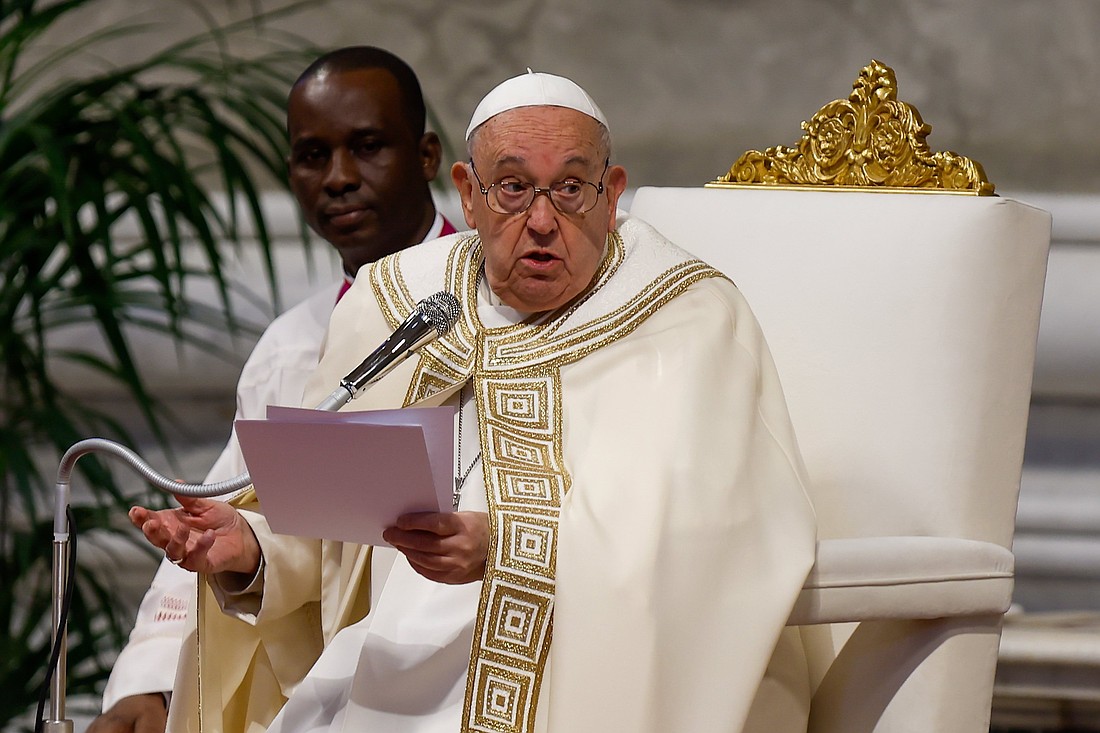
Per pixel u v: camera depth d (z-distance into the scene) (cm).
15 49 1412
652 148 1789
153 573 1706
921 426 873
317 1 1797
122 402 1769
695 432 799
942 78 1748
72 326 1738
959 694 817
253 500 879
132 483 1745
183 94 1384
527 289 856
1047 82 1736
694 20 1775
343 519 736
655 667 736
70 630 1348
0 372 1462
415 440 667
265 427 691
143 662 991
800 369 916
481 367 874
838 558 784
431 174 1202
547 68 1789
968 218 888
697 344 839
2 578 1375
